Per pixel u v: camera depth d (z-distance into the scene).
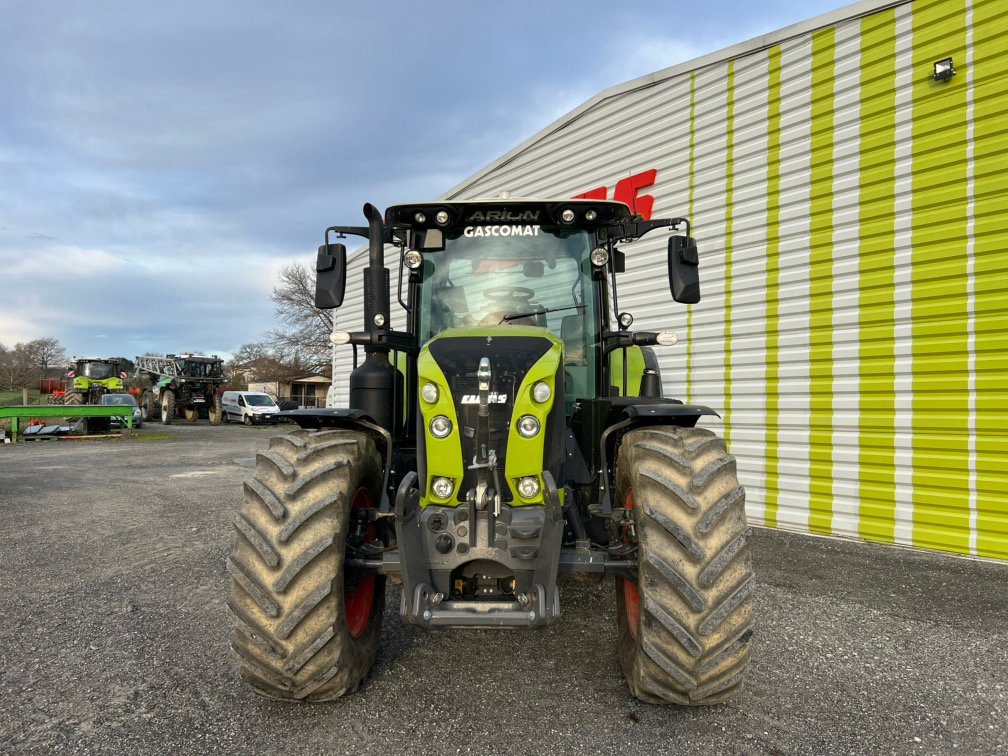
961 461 5.11
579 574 2.80
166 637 3.48
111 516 6.91
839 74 5.89
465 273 3.70
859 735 2.47
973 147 5.07
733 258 6.79
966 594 4.15
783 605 3.94
